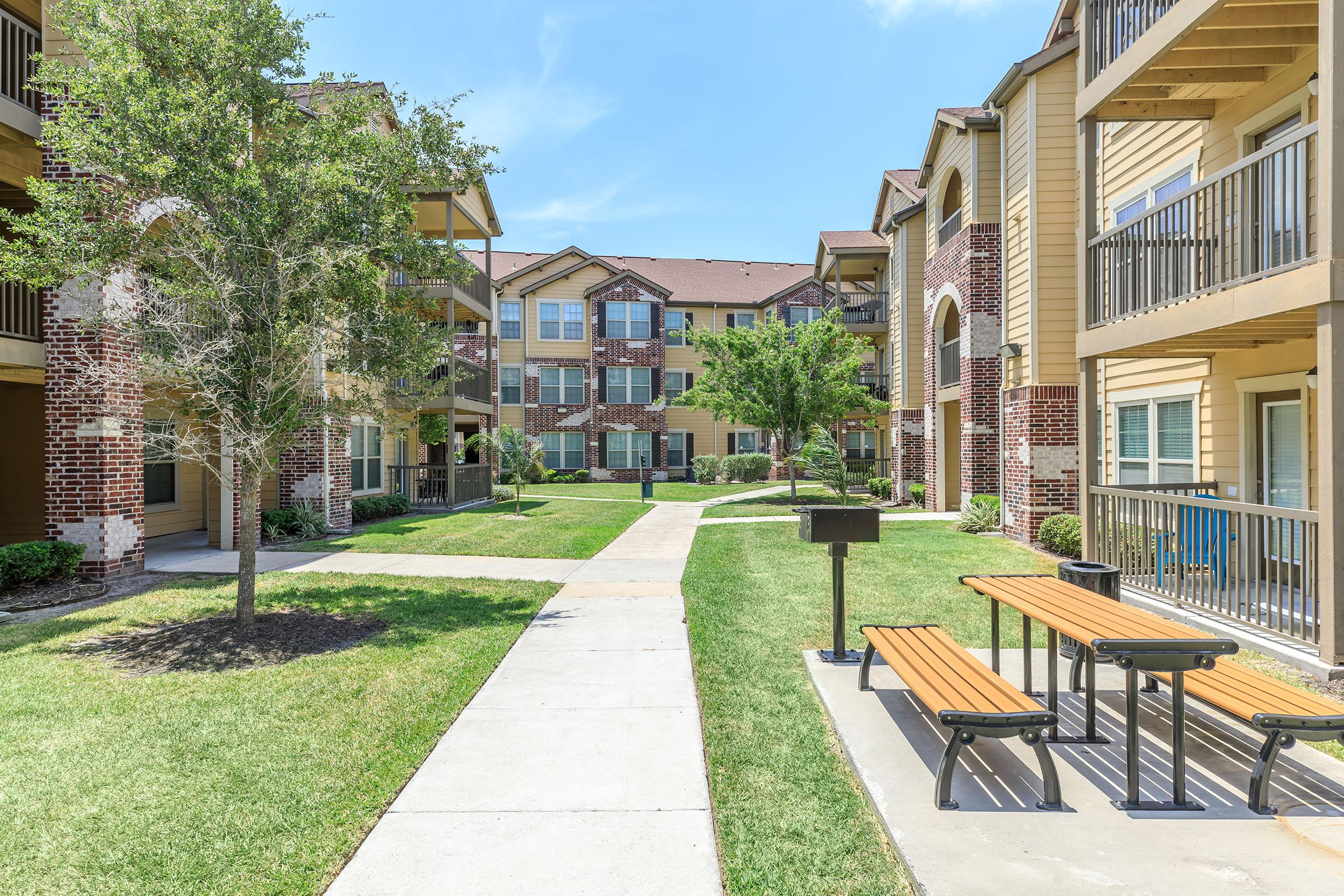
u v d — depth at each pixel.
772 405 20.73
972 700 3.41
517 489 20.33
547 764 3.96
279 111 7.37
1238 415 8.19
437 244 8.02
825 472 18.83
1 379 11.12
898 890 2.82
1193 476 9.10
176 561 11.23
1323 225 5.02
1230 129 8.09
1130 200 10.26
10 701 4.96
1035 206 11.78
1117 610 4.07
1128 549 7.62
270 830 3.29
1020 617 7.02
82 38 6.64
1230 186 7.84
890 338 22.92
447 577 9.56
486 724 4.53
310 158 7.18
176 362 6.53
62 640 6.54
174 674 5.55
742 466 32.12
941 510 17.47
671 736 4.32
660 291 33.16
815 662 5.57
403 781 3.75
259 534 13.37
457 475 19.95
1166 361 9.57
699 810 3.46
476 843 3.18
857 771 3.71
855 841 3.16
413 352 7.57
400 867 3.00
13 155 10.33
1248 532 7.54
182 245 6.77
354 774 3.83
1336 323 4.98
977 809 3.28
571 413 32.72
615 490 27.70
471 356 30.75
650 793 3.63
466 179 8.01
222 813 3.45
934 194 17.19
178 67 6.88
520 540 13.26
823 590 8.36
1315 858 2.89
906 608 7.39
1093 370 8.04
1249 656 5.58
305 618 7.21
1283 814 3.23
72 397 9.59
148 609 7.73
